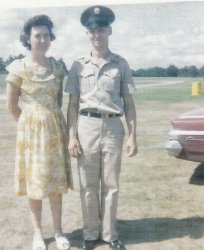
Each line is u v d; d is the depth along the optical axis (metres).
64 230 3.03
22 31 2.56
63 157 2.61
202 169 4.29
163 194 3.65
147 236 2.88
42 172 2.52
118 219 3.18
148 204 3.44
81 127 2.61
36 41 2.49
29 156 2.54
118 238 2.80
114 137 2.60
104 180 2.67
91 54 2.59
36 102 2.54
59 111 2.63
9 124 6.40
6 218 3.24
